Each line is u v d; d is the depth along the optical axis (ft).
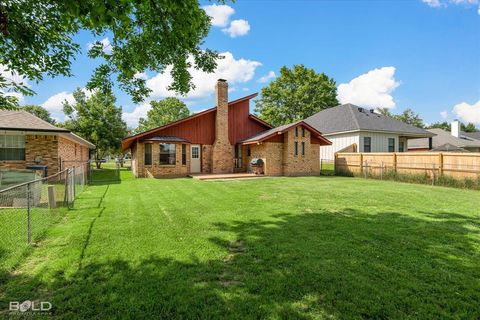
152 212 21.11
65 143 51.34
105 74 21.84
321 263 11.43
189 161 57.36
